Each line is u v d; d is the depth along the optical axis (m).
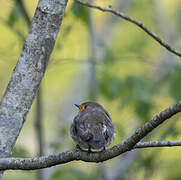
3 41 14.95
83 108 7.91
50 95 20.52
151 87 14.60
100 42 15.14
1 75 18.53
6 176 15.58
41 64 6.62
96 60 14.18
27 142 17.92
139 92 14.28
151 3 17.89
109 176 13.99
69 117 19.03
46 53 6.64
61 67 17.78
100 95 14.95
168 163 14.64
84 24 12.78
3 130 6.51
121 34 18.70
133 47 17.94
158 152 14.51
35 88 6.62
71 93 19.50
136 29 18.58
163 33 17.67
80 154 6.21
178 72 14.40
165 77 14.55
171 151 15.28
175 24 19.39
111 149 6.09
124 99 14.10
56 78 19.89
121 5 17.89
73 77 19.59
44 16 6.64
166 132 11.99
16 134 6.56
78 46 17.00
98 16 18.92
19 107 6.55
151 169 14.19
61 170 13.55
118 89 14.40
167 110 5.43
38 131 12.34
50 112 19.06
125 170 14.05
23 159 6.30
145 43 18.33
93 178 13.67
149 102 13.99
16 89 6.57
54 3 6.66
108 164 15.02
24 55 6.62
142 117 14.05
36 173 13.09
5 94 6.58
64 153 6.23
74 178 13.46
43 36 6.62
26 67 6.59
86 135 6.63
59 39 12.77
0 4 14.80
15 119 6.54
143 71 17.64
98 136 6.59
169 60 16.19
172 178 15.20
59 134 12.98
